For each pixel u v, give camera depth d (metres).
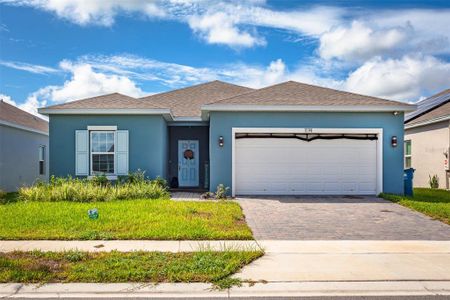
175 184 18.61
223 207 11.77
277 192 15.34
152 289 5.62
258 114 15.22
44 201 12.67
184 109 19.38
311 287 5.73
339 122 15.30
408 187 15.38
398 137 15.32
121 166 15.95
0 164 17.67
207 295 5.45
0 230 8.64
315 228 9.51
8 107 21.06
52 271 6.16
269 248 7.69
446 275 6.21
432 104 22.19
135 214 10.24
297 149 15.40
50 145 15.84
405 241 8.32
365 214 11.30
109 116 15.96
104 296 5.39
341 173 15.40
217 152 15.14
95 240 8.09
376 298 5.39
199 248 7.48
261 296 5.42
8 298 5.31
